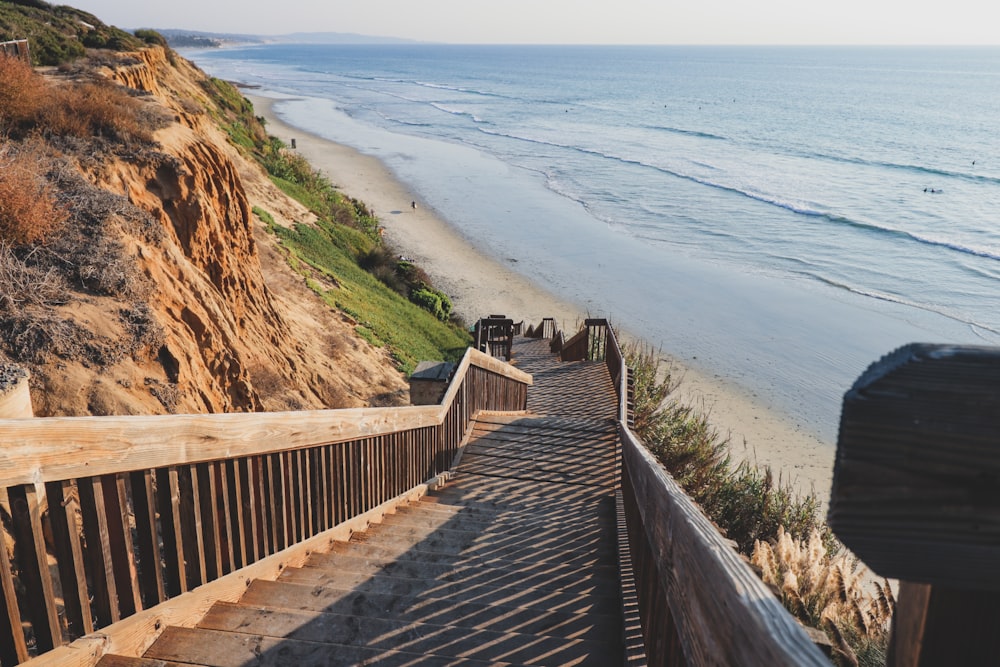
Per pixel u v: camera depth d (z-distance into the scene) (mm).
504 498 7152
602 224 43594
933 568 778
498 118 98000
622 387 10352
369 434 5672
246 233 13414
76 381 6484
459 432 9008
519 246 38938
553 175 57531
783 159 66062
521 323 23219
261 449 3967
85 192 8852
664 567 2334
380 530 5582
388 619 3629
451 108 111312
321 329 16344
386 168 58344
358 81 175375
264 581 3988
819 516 11859
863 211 46344
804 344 27562
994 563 755
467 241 39344
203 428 3389
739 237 41062
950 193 51500
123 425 2854
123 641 2932
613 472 8031
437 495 7312
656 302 31656
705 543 1671
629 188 53000
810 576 6816
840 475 801
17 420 2396
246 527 4066
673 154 68500
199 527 3521
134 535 5352
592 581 4359
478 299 31219
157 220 9914
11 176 7488
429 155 65625
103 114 10773
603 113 105625
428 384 13289
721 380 24766
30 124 9945
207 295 9773
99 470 2770
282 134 73938
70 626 2879
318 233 24859
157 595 3230
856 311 30562
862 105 117875
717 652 1451
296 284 18016
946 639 817
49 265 7496
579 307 31031
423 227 41562
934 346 782
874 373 797
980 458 748
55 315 6836
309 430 4535
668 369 25375
